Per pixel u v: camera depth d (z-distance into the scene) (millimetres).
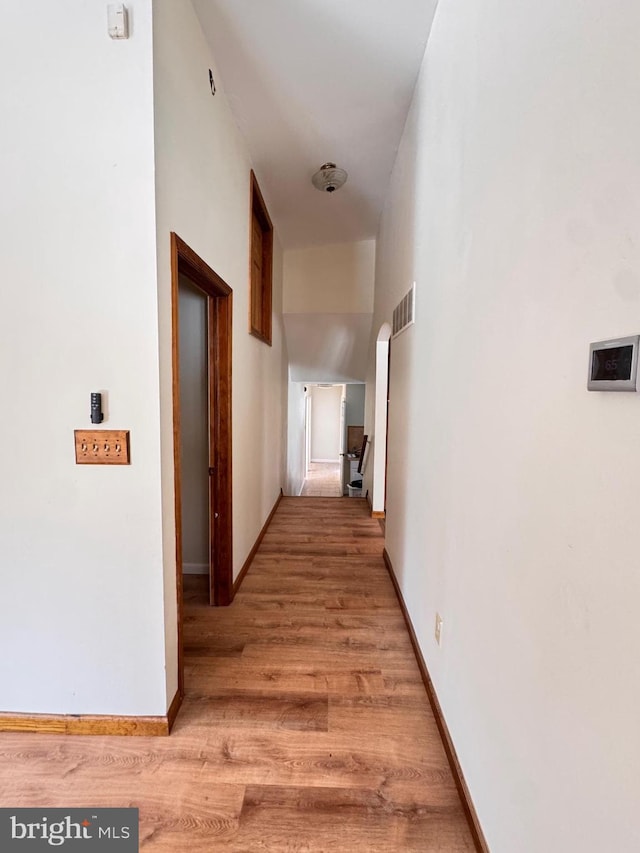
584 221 711
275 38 1840
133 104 1312
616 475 630
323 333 5070
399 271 2674
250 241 2822
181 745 1456
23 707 1520
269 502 3949
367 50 1938
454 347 1447
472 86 1291
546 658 819
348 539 3561
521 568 930
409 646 2051
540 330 861
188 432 2746
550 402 821
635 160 586
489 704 1090
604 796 648
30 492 1448
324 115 2393
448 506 1485
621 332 617
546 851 804
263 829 1188
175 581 1562
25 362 1407
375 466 4164
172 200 1480
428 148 1891
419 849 1149
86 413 1413
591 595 688
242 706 1637
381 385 4125
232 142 2326
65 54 1310
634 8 585
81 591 1474
